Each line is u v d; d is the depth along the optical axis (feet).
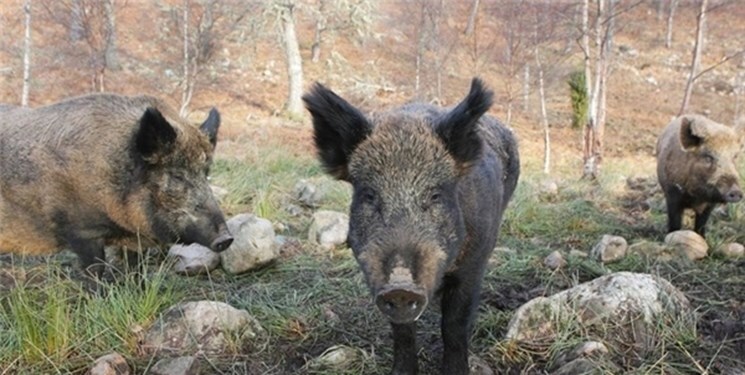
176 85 31.42
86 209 9.22
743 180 13.53
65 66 30.48
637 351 7.92
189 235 9.14
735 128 11.97
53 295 8.39
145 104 9.53
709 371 7.67
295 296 9.39
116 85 31.19
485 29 38.24
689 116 12.44
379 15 40.40
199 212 9.12
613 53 47.65
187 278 9.91
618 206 14.93
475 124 6.72
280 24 33.96
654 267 10.13
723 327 8.36
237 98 34.27
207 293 9.53
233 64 38.19
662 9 55.98
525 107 36.47
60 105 9.52
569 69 36.17
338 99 6.77
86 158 9.09
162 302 8.87
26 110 9.70
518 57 32.42
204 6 29.94
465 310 7.39
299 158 20.11
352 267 10.31
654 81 44.42
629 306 8.15
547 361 7.91
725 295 9.29
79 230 9.29
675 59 48.57
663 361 7.73
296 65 32.91
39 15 31.27
